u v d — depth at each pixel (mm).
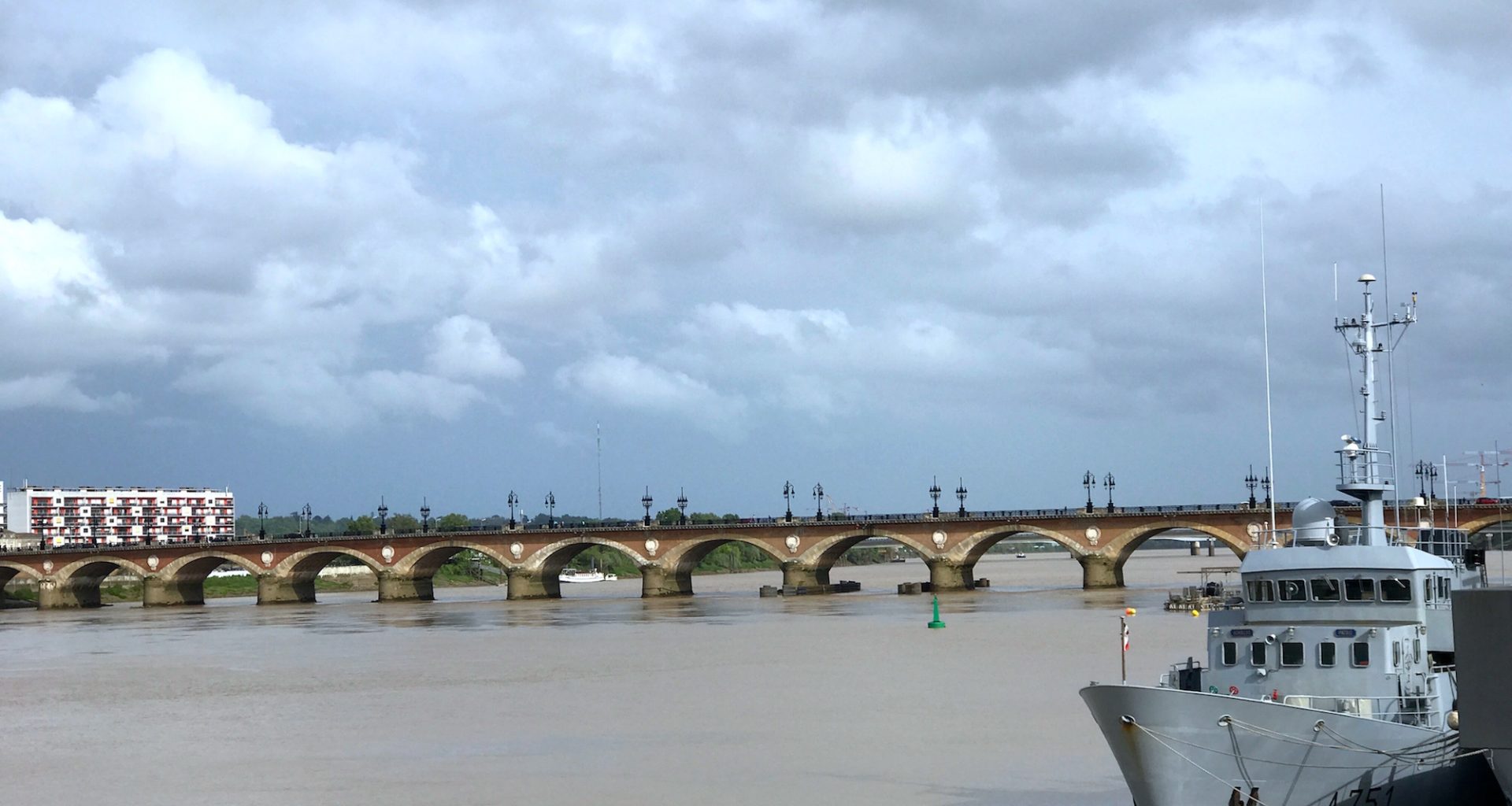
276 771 71375
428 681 109250
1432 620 51719
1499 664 40000
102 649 151875
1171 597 159750
